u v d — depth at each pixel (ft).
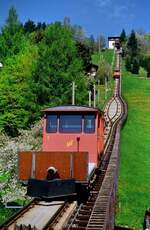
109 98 354.33
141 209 135.13
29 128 196.24
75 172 75.36
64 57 223.10
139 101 354.74
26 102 207.62
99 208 73.10
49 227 59.98
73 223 67.21
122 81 464.24
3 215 89.56
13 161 132.77
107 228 69.77
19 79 221.05
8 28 299.58
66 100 215.10
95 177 92.79
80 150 87.61
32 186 75.61
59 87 215.51
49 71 216.74
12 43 273.54
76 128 88.12
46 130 88.99
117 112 290.97
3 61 262.26
